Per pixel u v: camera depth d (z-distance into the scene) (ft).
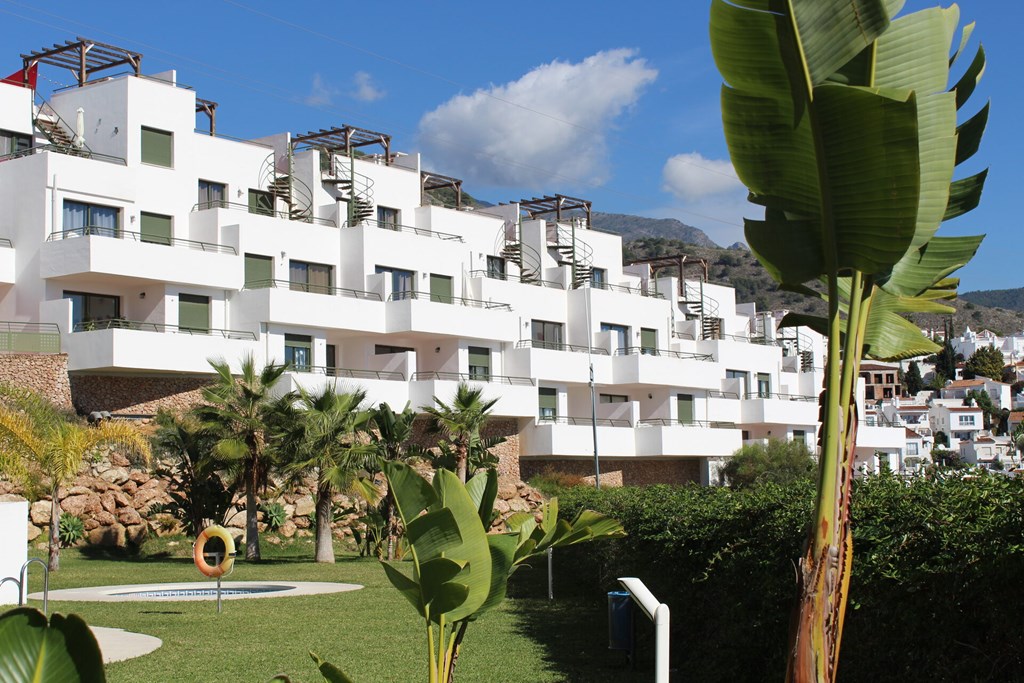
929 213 22.02
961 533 25.94
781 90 20.95
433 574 21.74
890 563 28.45
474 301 169.37
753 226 22.02
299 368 143.23
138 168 138.51
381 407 120.67
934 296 27.25
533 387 167.22
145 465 118.42
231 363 132.57
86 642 15.84
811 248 21.83
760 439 210.18
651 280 221.87
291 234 149.79
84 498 111.14
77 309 129.80
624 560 57.31
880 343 25.09
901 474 34.04
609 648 47.91
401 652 51.44
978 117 24.04
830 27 20.33
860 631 29.84
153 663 46.73
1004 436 349.00
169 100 143.33
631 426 182.50
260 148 156.56
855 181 20.62
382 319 152.97
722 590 39.45
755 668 37.52
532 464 173.78
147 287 132.98
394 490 22.43
